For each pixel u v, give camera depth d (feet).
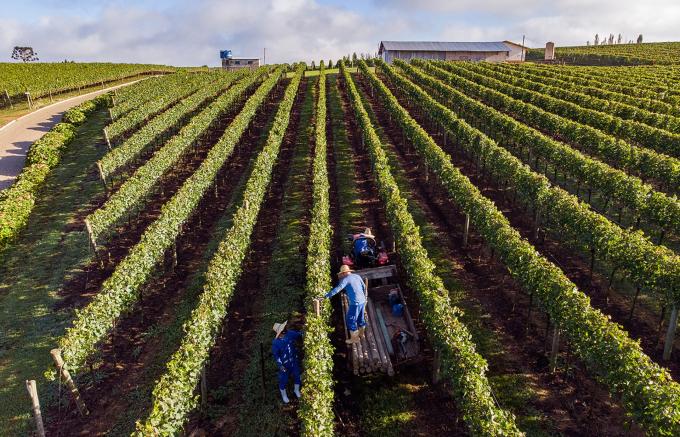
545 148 88.28
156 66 295.89
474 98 159.22
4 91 163.02
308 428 31.01
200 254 66.13
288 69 282.36
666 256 44.98
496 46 306.35
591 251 54.13
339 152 110.22
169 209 62.18
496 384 40.47
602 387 39.52
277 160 105.81
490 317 49.37
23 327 51.11
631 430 35.14
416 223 71.87
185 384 35.32
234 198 85.30
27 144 121.19
